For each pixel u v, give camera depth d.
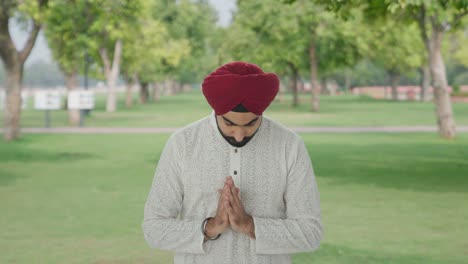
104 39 37.78
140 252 6.09
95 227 7.24
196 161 2.38
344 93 112.31
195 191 2.39
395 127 24.94
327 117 33.19
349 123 28.12
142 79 57.25
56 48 29.69
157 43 46.19
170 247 2.35
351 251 6.09
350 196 9.40
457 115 35.47
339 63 39.47
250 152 2.37
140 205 8.70
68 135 21.98
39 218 7.79
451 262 5.69
